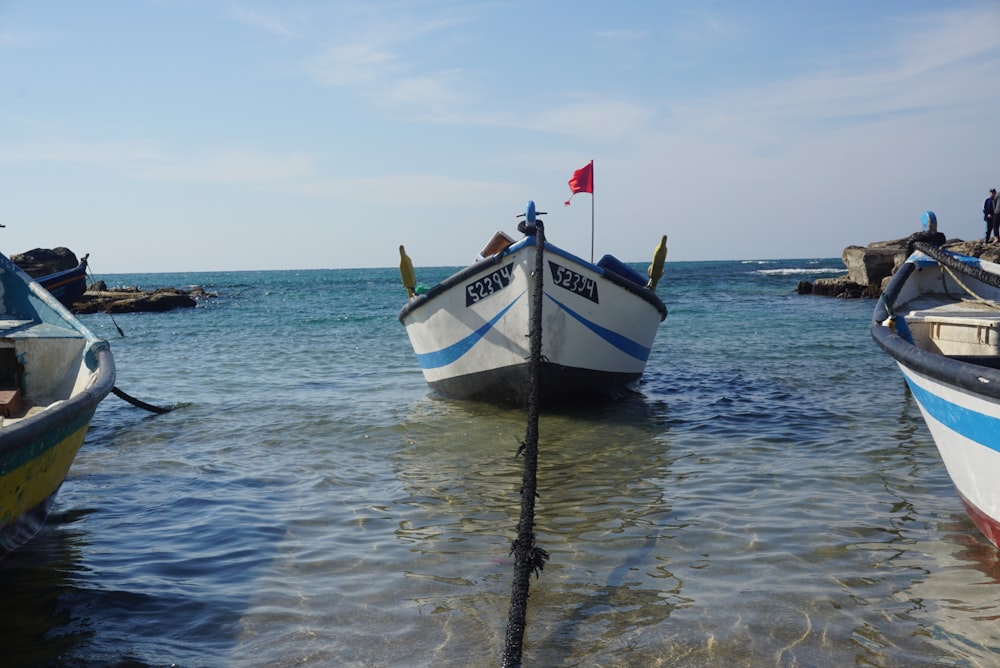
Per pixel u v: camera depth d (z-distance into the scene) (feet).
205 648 13.25
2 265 27.45
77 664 12.71
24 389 23.85
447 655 12.90
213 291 226.38
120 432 30.78
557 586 15.49
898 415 31.40
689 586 15.34
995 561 16.28
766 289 165.27
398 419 32.76
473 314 33.27
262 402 37.32
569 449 27.22
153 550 17.75
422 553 17.44
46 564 16.89
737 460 25.05
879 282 122.21
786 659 12.52
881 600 14.56
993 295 28.19
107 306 122.83
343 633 13.71
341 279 398.62
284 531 18.98
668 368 47.57
